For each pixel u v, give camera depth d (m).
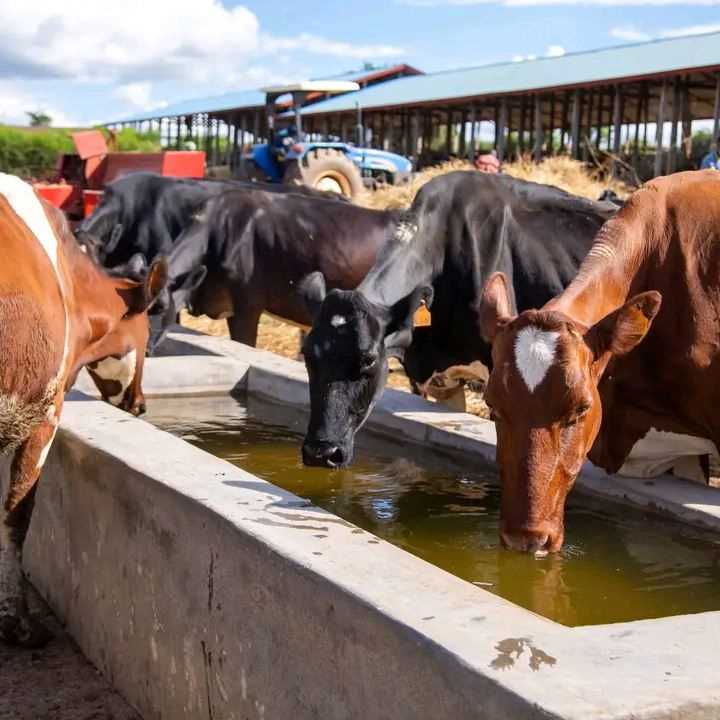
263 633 3.02
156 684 3.70
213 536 3.28
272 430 6.10
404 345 5.30
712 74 24.56
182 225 9.95
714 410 4.38
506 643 2.32
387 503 4.67
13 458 4.32
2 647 4.40
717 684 2.14
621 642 2.34
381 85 38.44
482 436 4.89
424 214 6.00
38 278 4.13
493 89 29.16
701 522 3.94
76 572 4.43
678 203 4.50
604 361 3.94
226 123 43.16
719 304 4.35
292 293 8.98
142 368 5.74
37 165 41.84
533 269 6.10
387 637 2.47
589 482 4.43
